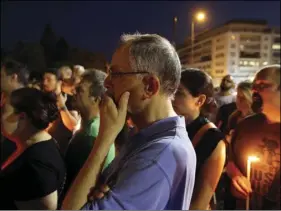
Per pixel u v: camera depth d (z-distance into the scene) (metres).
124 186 0.93
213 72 72.94
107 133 1.02
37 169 1.71
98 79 2.27
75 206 0.96
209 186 1.71
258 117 2.02
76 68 5.09
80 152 2.16
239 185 2.04
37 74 4.23
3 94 3.35
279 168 1.91
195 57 82.56
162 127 1.04
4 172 1.78
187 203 1.05
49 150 1.81
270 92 1.91
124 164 0.99
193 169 1.04
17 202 1.74
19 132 1.85
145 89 1.04
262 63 68.88
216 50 72.56
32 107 1.80
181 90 1.89
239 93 3.28
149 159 0.95
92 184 0.99
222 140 1.81
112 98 1.09
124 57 1.05
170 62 1.05
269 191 1.92
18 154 1.91
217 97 5.50
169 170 0.95
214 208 2.39
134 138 1.07
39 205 1.72
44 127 1.86
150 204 0.93
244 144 2.05
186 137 1.05
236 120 3.33
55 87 3.99
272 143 1.93
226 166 2.24
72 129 3.35
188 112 1.93
